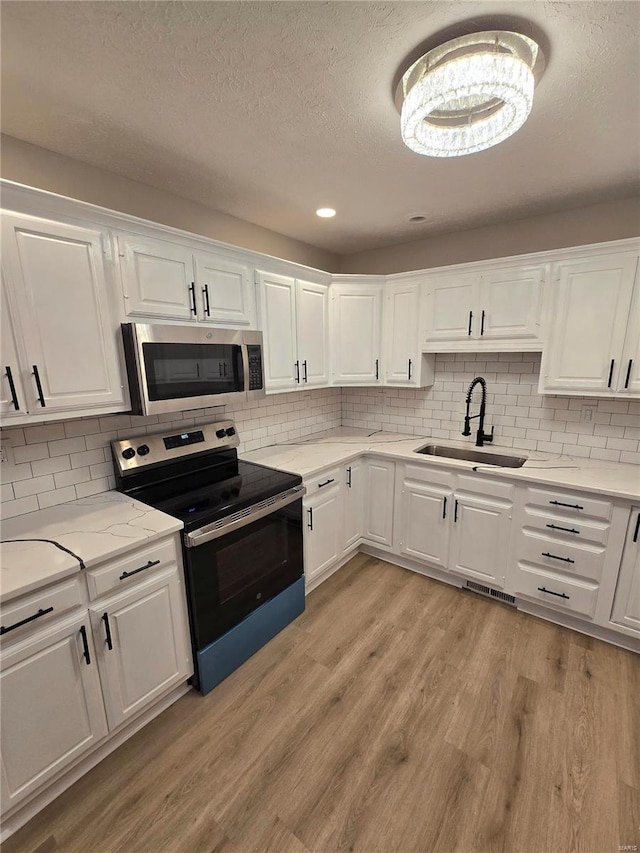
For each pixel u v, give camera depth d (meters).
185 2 0.97
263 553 2.10
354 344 2.97
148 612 1.59
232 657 1.95
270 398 2.92
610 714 1.71
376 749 1.58
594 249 2.12
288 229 2.75
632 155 1.75
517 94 1.12
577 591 2.17
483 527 2.46
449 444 2.97
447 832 1.30
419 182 2.02
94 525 1.62
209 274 2.01
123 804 1.39
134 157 1.74
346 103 1.39
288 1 0.98
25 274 1.38
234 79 1.26
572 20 1.05
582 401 2.51
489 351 2.57
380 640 2.17
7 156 1.57
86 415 1.62
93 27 1.04
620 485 2.04
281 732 1.65
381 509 2.91
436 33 1.09
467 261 2.82
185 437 2.26
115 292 1.65
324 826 1.33
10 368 1.38
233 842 1.28
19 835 1.30
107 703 1.49
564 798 1.39
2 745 1.22
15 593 1.19
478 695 1.81
